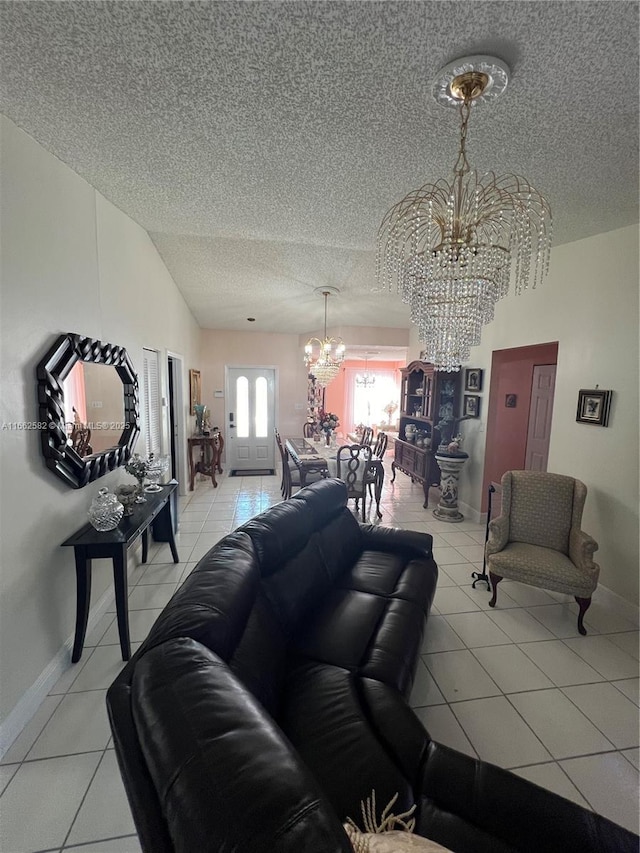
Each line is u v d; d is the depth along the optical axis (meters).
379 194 2.37
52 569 1.99
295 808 0.58
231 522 4.38
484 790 1.06
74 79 1.43
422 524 4.39
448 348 1.98
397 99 1.49
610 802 1.46
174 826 0.60
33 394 1.85
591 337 2.86
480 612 2.66
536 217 2.46
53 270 2.01
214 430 6.14
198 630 1.20
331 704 1.37
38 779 1.50
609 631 2.46
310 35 1.20
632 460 2.56
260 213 2.70
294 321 6.21
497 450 4.42
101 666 2.09
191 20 1.16
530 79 1.34
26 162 1.79
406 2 1.08
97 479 2.52
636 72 1.30
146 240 3.54
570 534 2.71
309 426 6.71
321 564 2.28
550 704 1.89
